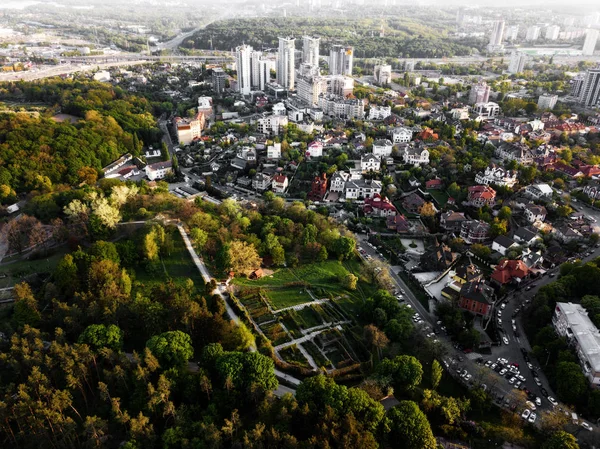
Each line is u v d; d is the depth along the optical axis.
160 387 160.50
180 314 197.88
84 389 172.50
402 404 165.50
